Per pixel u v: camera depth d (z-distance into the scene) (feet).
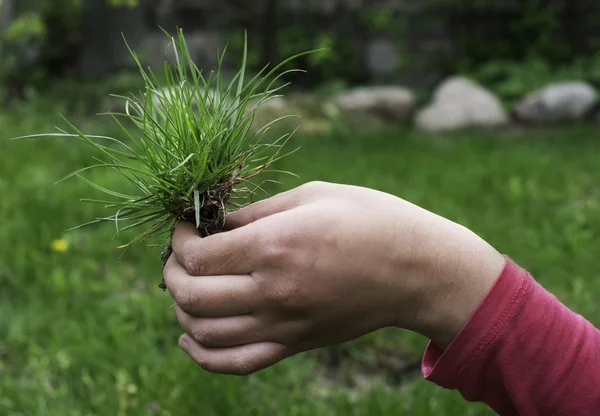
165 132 3.21
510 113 33.68
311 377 7.50
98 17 36.81
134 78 32.50
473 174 17.04
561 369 2.84
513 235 11.78
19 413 6.01
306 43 36.58
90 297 8.89
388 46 37.73
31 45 35.86
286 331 2.90
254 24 37.01
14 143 19.12
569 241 11.33
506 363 2.86
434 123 31.78
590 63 36.19
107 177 14.67
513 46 38.17
